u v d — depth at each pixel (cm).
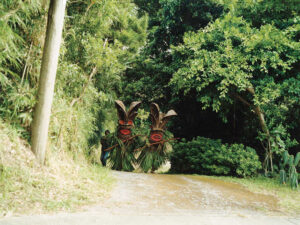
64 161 529
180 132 1159
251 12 838
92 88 683
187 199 453
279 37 725
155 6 1357
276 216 367
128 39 995
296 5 771
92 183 473
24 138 450
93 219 300
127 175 646
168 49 1186
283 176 665
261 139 823
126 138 852
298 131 870
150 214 342
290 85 757
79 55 655
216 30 816
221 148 829
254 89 809
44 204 335
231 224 313
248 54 747
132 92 1115
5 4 397
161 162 879
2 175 354
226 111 923
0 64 416
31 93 456
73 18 623
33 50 477
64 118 550
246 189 589
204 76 773
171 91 1088
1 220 270
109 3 630
